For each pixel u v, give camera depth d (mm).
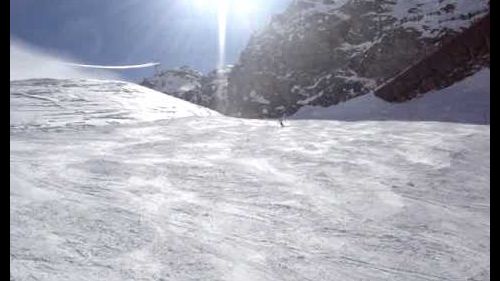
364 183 11203
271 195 9953
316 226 8156
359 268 6539
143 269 6062
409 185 11117
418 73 42312
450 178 11773
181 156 13922
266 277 6113
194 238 7293
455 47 42469
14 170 10945
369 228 8164
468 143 16078
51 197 8914
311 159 13758
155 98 32750
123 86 35469
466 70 41125
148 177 11125
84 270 5871
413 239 7703
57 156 13164
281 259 6699
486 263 6828
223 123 22531
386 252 7129
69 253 6336
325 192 10344
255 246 7137
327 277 6211
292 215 8688
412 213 9086
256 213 8719
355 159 13812
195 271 6133
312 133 19000
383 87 44500
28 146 14664
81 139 16609
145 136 17859
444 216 8961
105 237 7039
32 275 5555
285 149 15328
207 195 9797
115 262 6199
